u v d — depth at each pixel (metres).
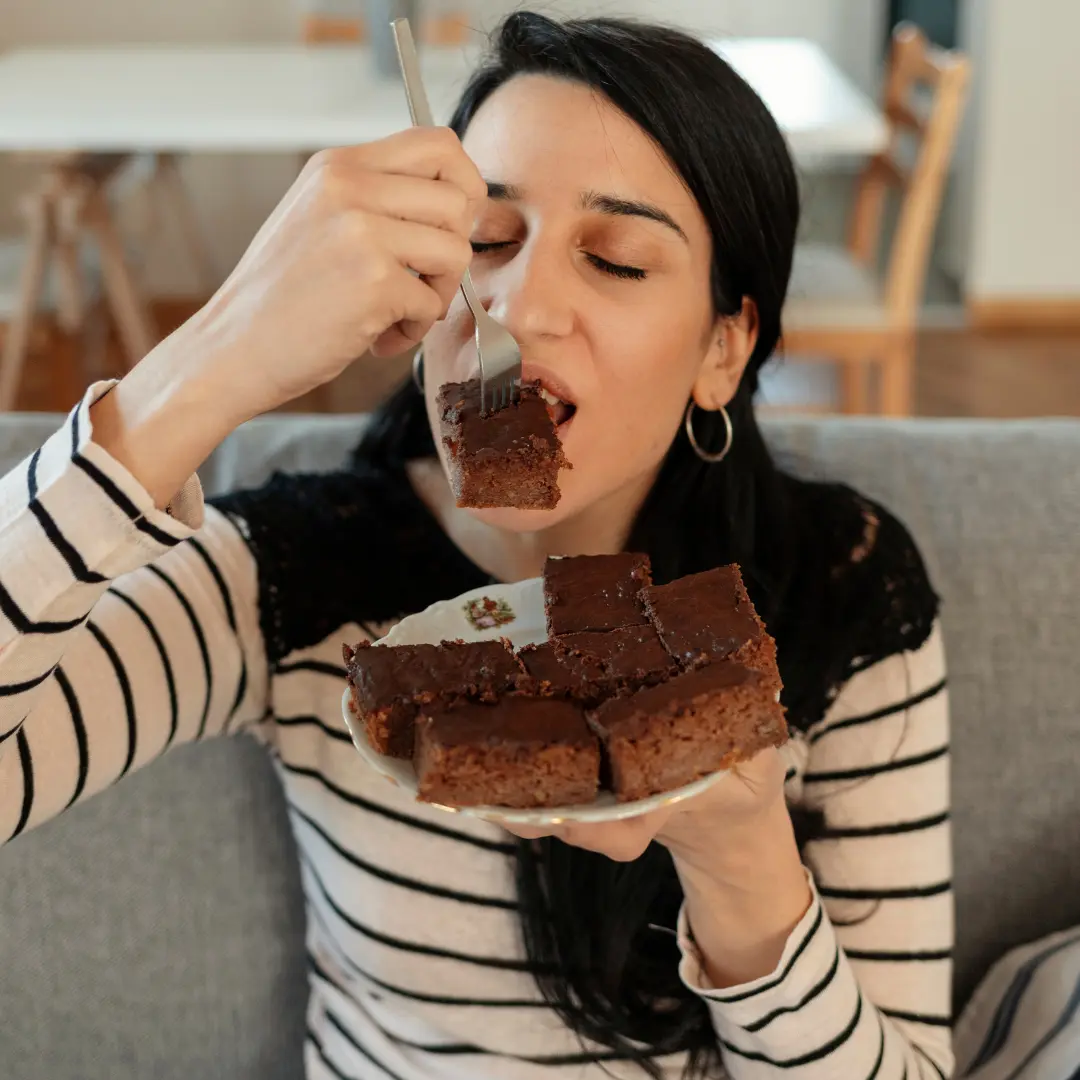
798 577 1.16
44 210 2.81
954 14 5.07
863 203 3.29
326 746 1.10
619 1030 1.07
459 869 1.07
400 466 1.18
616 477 1.03
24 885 1.21
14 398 2.98
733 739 0.73
